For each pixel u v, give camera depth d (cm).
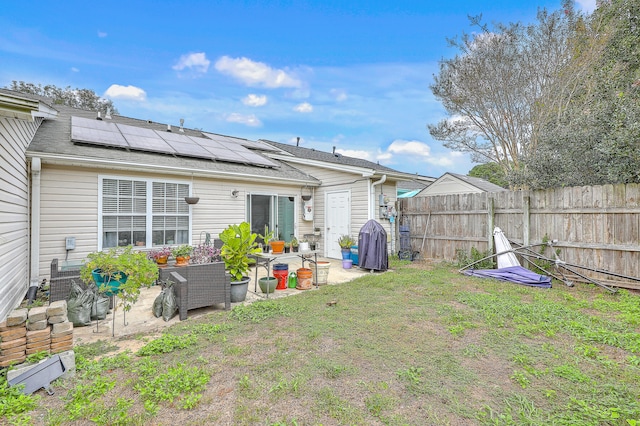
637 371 278
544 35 1102
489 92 1205
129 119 1097
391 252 972
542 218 673
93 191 643
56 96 1878
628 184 562
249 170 905
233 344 346
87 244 634
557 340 348
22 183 506
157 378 268
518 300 498
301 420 221
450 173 1628
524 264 695
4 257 382
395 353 321
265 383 267
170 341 343
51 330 284
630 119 554
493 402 240
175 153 805
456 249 829
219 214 837
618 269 571
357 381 269
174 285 455
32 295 510
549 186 724
